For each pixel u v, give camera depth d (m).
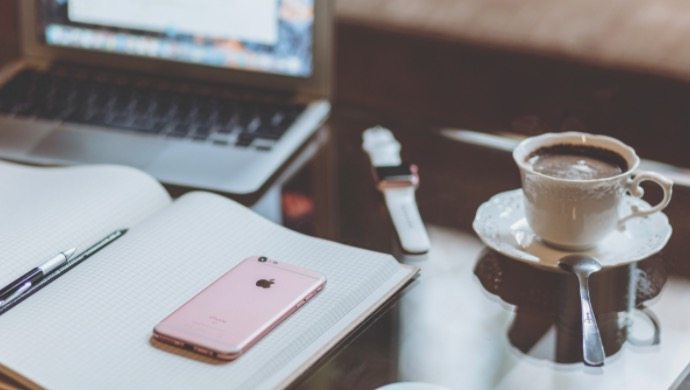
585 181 0.78
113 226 0.87
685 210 0.91
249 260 0.80
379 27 1.90
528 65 1.75
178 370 0.68
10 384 0.68
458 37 1.83
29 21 1.19
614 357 0.73
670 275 0.83
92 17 1.17
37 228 0.84
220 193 0.96
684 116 1.57
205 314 0.73
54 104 1.11
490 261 0.85
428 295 0.81
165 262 0.81
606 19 1.80
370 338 0.75
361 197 0.96
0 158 1.03
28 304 0.75
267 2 1.09
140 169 0.99
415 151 1.04
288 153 1.02
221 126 1.06
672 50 1.69
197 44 1.13
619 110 1.61
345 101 1.14
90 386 0.67
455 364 0.73
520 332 0.76
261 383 0.67
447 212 0.93
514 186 0.97
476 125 1.09
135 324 0.73
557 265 0.80
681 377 0.71
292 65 1.10
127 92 1.13
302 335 0.72
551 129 1.59
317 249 0.83
